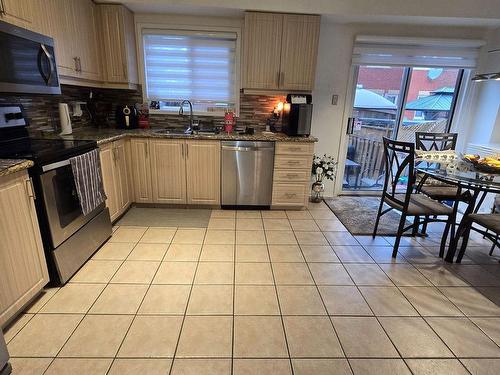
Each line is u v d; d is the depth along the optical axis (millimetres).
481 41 3646
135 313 1833
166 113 3797
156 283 2137
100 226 2592
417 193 3035
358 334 1732
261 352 1588
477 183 2230
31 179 1789
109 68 3299
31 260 1786
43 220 1901
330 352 1602
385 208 3836
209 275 2258
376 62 3736
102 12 3125
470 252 2768
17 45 1879
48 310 1832
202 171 3420
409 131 4246
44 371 1436
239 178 3463
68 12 2609
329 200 4129
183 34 3521
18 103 2422
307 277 2281
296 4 3129
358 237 3006
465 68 3826
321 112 3938
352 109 3984
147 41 3562
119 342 1615
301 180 3518
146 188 3469
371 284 2219
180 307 1900
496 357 1604
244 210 3623
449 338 1724
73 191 2166
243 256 2557
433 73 4016
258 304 1956
